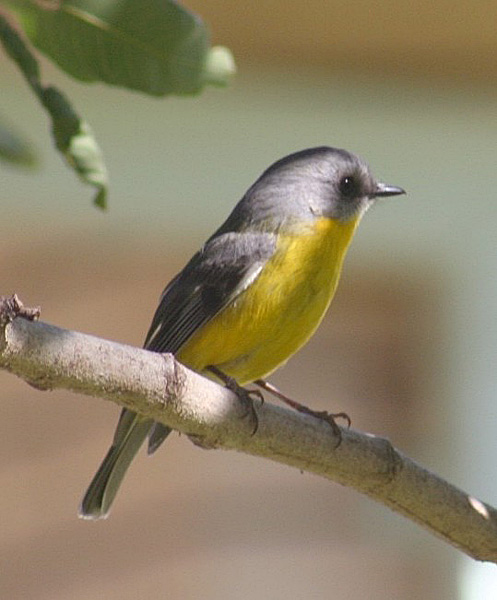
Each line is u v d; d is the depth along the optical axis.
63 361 5.91
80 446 12.50
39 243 12.98
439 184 13.55
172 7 5.28
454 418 13.12
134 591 12.37
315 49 12.70
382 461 7.01
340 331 13.20
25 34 5.34
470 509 7.14
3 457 12.40
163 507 12.53
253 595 12.52
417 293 13.36
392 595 12.63
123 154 13.17
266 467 12.77
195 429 6.66
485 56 12.73
